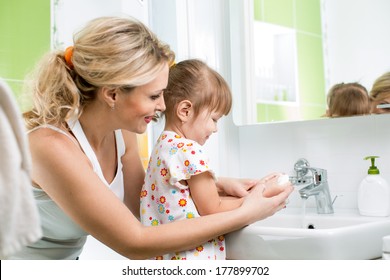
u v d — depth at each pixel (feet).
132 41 3.14
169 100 3.86
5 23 5.25
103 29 3.17
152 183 3.74
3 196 1.54
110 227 3.04
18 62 5.32
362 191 4.30
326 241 3.04
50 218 3.52
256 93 5.45
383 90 4.50
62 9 5.62
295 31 5.18
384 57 4.50
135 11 6.21
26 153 1.66
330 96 4.87
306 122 5.04
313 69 5.01
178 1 5.84
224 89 3.88
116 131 3.90
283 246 3.22
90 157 3.42
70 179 3.02
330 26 4.89
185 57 5.80
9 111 1.61
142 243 3.08
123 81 3.06
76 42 3.28
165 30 6.17
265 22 5.39
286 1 5.24
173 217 3.55
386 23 4.50
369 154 4.59
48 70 3.34
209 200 3.51
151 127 6.19
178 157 3.55
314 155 4.98
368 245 3.35
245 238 3.44
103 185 3.13
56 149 3.07
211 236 3.17
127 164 4.15
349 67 4.75
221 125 5.48
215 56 5.64
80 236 3.78
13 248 1.58
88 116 3.45
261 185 3.56
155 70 3.16
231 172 5.48
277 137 5.27
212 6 5.67
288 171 5.17
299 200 5.03
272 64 5.33
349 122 4.74
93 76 3.13
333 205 4.82
